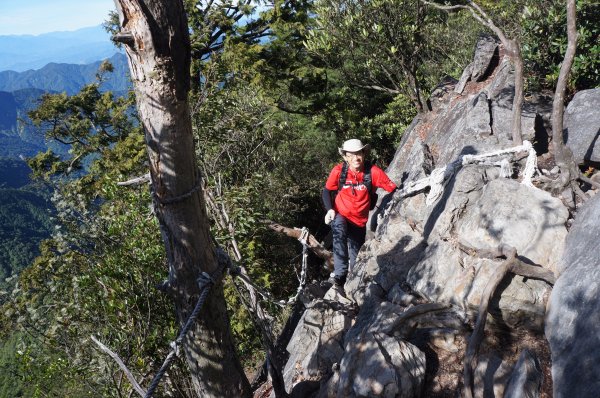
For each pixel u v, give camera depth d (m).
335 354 5.23
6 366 6.00
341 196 5.76
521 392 3.32
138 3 3.18
